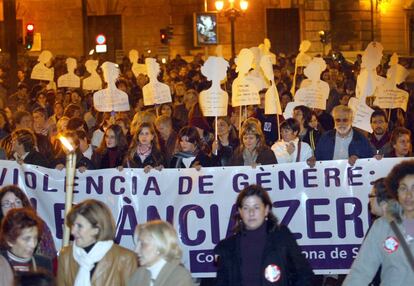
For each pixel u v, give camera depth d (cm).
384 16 6369
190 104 2277
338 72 3303
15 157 1378
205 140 1741
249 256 877
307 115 1612
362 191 1234
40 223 868
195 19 4669
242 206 880
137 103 2539
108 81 1708
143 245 812
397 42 6412
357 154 1403
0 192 966
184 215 1248
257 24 6138
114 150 1465
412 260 782
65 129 1577
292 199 1241
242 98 1625
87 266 855
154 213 1253
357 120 1548
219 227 1245
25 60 4669
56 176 1267
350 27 6209
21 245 849
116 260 864
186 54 6078
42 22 6116
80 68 3881
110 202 1260
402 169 799
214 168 1248
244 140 1343
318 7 6066
